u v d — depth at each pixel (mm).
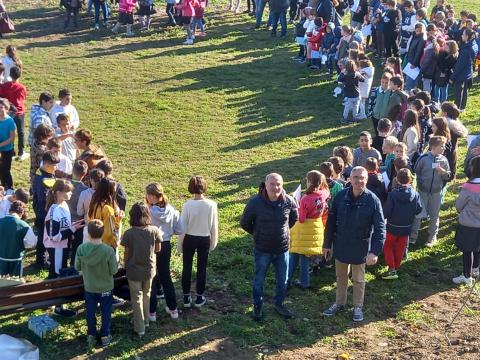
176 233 9188
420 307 9883
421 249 11562
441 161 11328
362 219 9102
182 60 22281
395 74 16922
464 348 8836
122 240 8656
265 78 21031
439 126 12117
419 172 11414
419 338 9102
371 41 23438
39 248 10492
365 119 18172
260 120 18078
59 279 8781
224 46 23656
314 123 17938
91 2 25578
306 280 10250
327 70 21609
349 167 11359
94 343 8586
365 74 17766
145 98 19266
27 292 8633
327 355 8688
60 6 26500
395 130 13945
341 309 9734
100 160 10227
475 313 9727
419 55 18531
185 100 19266
